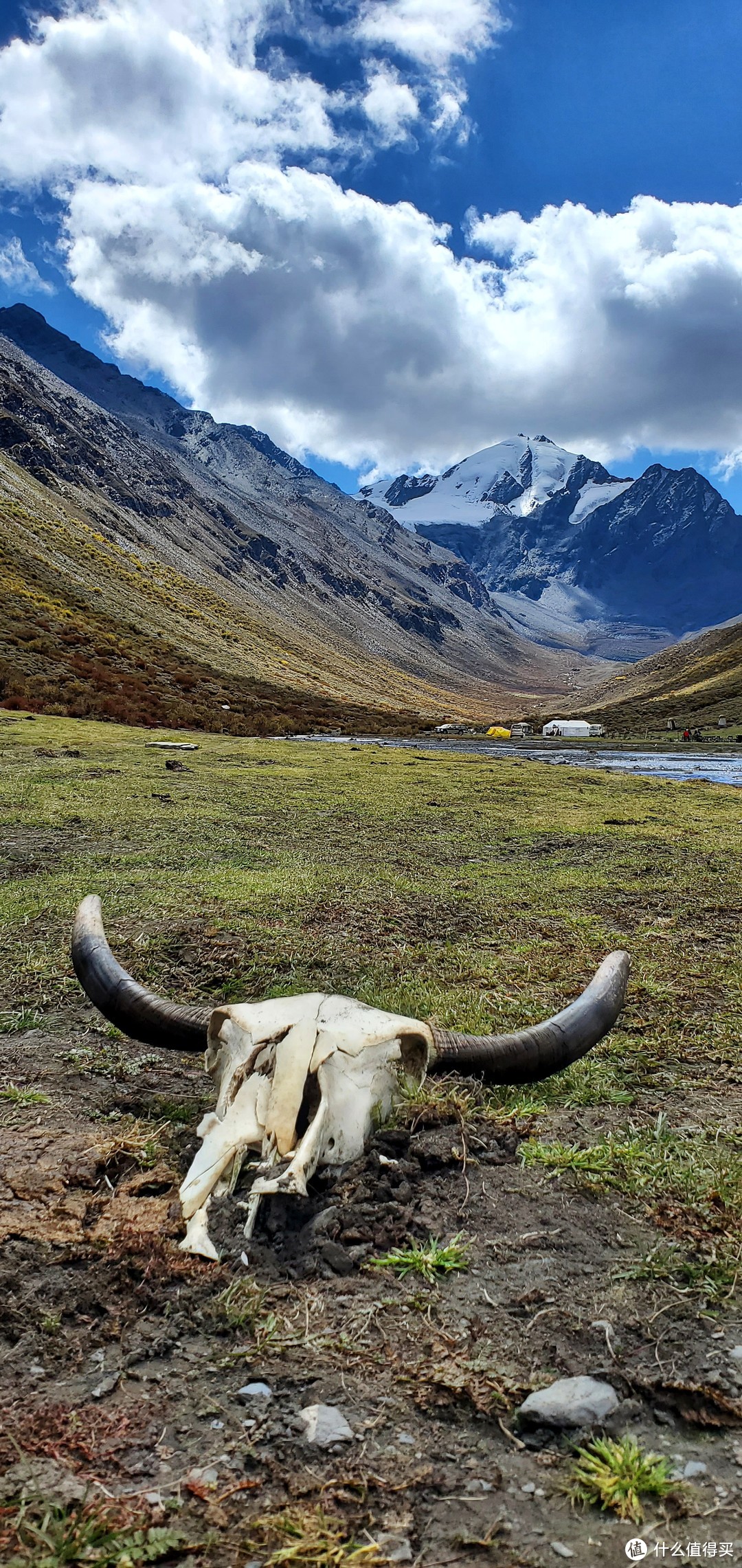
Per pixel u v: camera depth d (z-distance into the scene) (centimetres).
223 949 605
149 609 8844
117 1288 271
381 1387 236
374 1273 279
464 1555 191
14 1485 205
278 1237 288
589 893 821
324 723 5622
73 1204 308
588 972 575
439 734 6069
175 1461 213
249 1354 246
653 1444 221
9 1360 244
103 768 1692
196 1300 267
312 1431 220
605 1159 346
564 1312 264
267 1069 308
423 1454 216
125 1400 231
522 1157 351
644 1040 470
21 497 10862
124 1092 407
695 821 1315
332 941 638
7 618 4988
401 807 1402
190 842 1023
